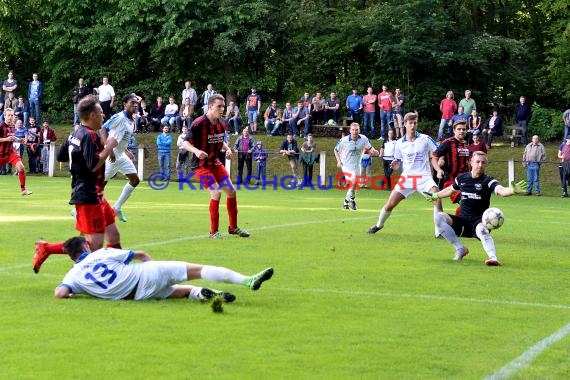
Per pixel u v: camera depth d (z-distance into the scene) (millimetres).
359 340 13680
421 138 28703
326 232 29609
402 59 79625
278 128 74188
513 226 34281
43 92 91938
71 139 18875
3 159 44906
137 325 14297
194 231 28641
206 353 12672
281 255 23281
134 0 83875
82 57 89625
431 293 18062
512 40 80125
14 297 16516
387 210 29312
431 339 13852
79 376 11430
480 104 83375
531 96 85438
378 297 17453
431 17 79125
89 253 16859
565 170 56500
